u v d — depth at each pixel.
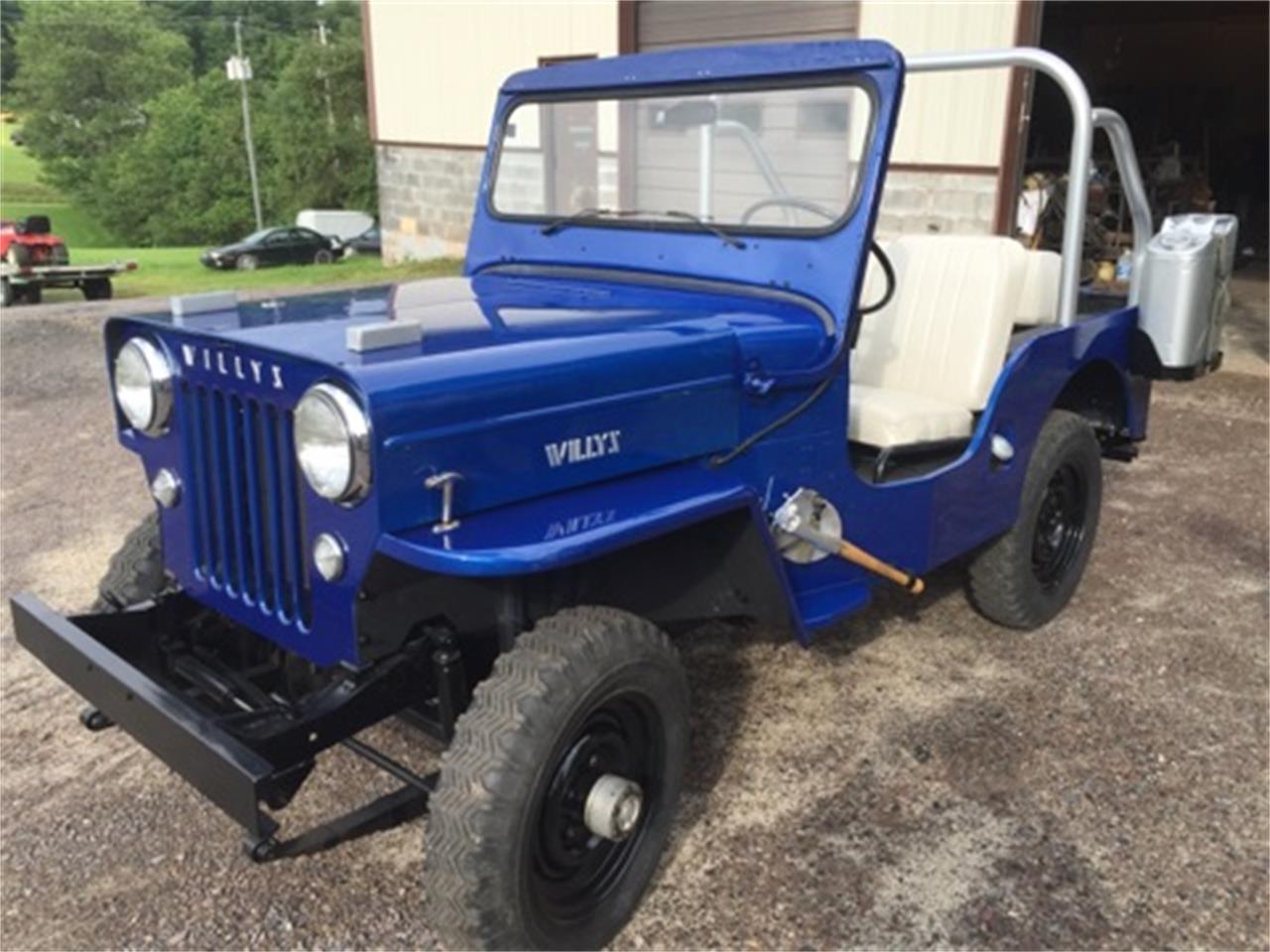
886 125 2.69
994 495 3.46
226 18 66.81
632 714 2.39
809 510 2.71
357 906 2.49
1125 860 2.63
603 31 12.22
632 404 2.38
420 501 2.06
